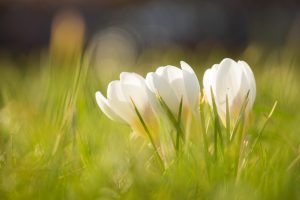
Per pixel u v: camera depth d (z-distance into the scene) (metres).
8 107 0.84
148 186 0.58
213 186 0.57
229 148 0.59
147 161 0.61
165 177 0.59
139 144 0.65
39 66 2.04
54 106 0.79
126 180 0.59
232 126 0.61
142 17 4.12
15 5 3.69
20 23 3.69
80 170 0.61
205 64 1.67
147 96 0.61
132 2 3.95
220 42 3.68
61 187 0.58
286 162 0.63
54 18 3.68
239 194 0.56
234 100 0.60
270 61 1.32
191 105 0.61
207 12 3.91
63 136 0.65
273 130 0.72
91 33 3.82
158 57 1.97
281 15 3.40
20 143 0.70
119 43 3.46
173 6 4.07
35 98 0.97
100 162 0.62
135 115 0.61
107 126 0.74
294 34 1.63
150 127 0.61
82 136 0.68
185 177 0.58
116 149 0.64
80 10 3.79
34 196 0.58
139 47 3.83
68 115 0.67
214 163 0.59
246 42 3.64
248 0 3.55
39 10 3.71
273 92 0.89
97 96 0.62
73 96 0.68
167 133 0.61
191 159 0.60
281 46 1.84
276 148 0.66
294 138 0.70
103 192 0.57
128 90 0.61
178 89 0.61
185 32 3.97
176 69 0.61
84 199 0.57
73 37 1.11
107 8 3.89
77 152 0.64
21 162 0.64
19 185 0.59
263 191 0.57
